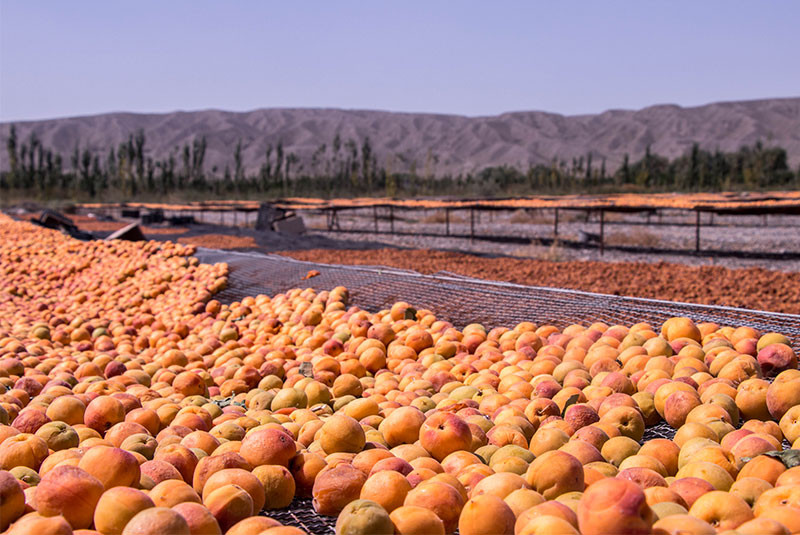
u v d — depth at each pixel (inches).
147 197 3287.4
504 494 125.6
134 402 206.7
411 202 2058.3
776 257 987.9
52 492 121.9
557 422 172.6
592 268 705.6
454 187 3398.1
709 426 157.6
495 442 161.9
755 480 125.5
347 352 275.7
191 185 3747.5
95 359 289.3
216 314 437.1
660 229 1640.0
